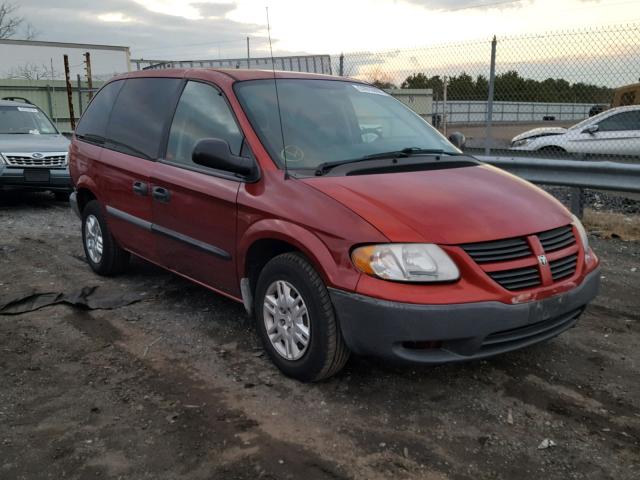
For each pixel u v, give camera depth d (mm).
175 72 4867
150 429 3174
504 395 3521
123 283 5527
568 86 10023
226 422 3230
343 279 3189
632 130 11602
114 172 5117
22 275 5789
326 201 3385
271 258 3895
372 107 4676
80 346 4195
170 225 4492
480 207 3393
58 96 23391
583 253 3605
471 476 2811
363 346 3193
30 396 3521
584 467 2883
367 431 3152
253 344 4195
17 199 10523
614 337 4340
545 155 10383
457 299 3053
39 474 2818
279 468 2852
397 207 3307
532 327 3328
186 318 4676
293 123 4109
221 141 3752
